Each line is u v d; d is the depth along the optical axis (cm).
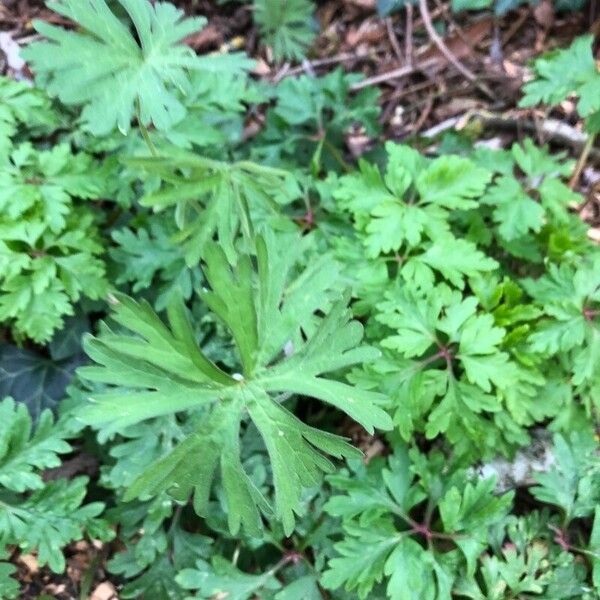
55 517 35
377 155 47
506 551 35
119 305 27
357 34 52
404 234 37
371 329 38
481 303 38
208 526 38
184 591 36
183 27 32
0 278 38
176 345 27
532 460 39
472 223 41
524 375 36
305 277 30
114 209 43
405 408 36
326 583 34
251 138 48
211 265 27
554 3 50
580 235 41
